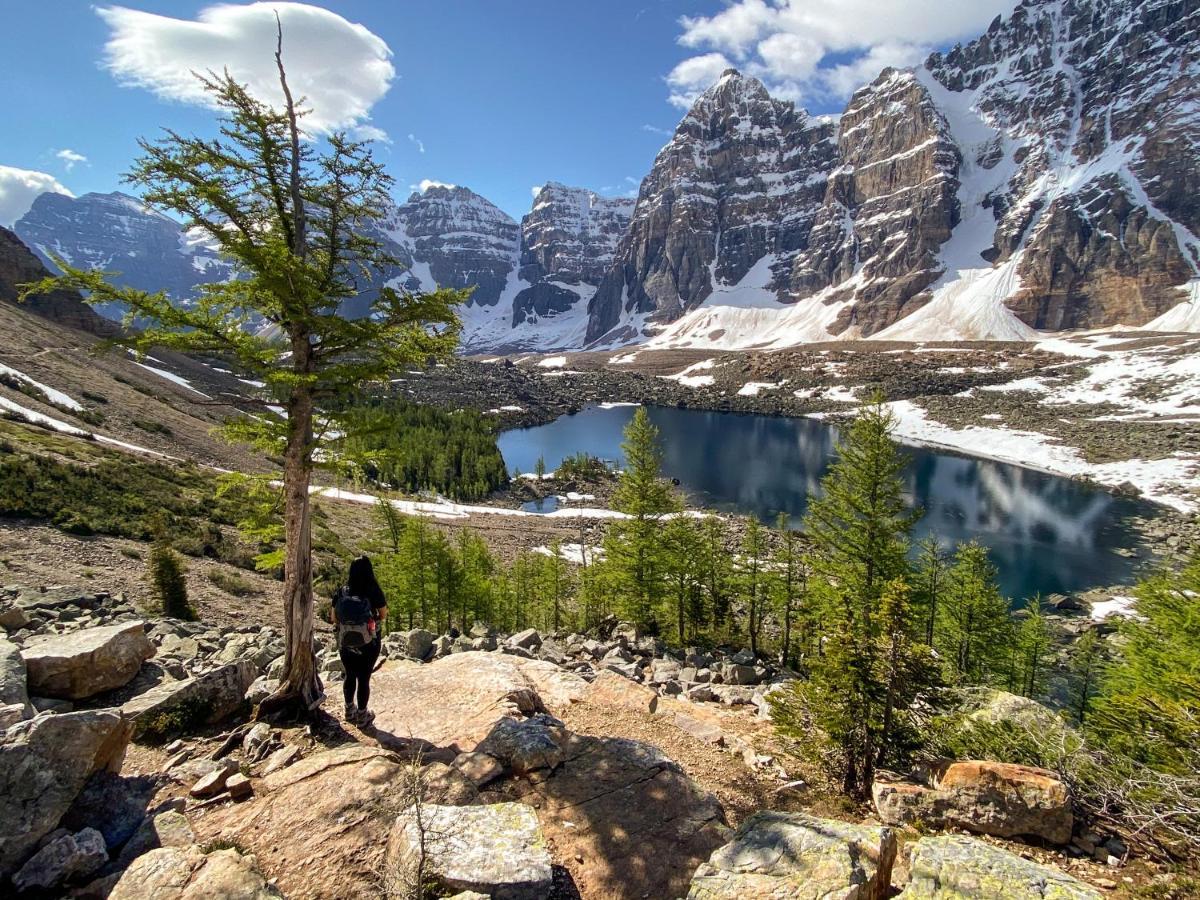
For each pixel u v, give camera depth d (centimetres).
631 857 707
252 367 937
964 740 1134
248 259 849
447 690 1185
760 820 696
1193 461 9175
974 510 8062
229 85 887
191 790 764
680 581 3569
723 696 1878
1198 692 1157
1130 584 5606
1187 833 804
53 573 2336
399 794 731
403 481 9894
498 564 5312
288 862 628
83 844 594
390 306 969
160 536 2939
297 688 1008
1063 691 3600
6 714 694
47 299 10912
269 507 1027
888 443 2406
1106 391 13650
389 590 3412
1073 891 562
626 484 3434
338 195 976
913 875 610
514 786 833
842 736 1068
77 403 6644
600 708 1256
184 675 1225
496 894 558
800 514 8488
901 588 1062
